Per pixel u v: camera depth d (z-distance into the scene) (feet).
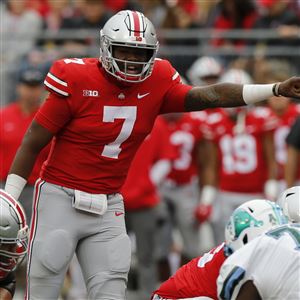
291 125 111.14
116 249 66.28
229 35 122.01
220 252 65.00
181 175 112.16
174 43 122.52
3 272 60.80
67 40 124.47
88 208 65.62
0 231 58.85
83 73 64.28
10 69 123.95
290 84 63.26
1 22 129.70
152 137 106.01
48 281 66.18
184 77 122.21
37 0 135.13
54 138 66.64
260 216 61.16
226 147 111.75
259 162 111.24
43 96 108.78
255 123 110.93
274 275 53.52
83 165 65.67
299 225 55.57
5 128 102.73
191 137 111.86
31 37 126.21
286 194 62.95
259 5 129.59
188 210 112.27
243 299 53.93
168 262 113.09
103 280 65.72
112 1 132.46
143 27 63.72
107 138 65.16
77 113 64.80
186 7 131.13
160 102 66.33
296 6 127.13
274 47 120.88
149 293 107.24
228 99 65.67
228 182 111.75
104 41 63.87
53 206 65.98
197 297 65.62
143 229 106.42
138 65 64.03
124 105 64.95
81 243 66.90
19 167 66.08
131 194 104.88
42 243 65.92
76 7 136.15
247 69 120.57
